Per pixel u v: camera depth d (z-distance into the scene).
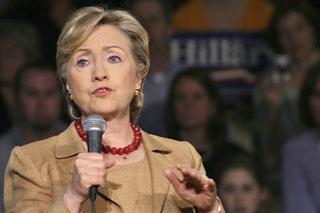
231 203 12.55
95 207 6.29
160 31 13.96
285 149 13.45
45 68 13.21
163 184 6.66
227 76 14.02
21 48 13.77
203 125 13.35
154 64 13.88
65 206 5.99
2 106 13.39
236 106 13.85
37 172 6.52
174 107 13.38
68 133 6.75
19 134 13.16
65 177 6.49
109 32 6.63
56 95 13.19
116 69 6.58
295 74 14.02
